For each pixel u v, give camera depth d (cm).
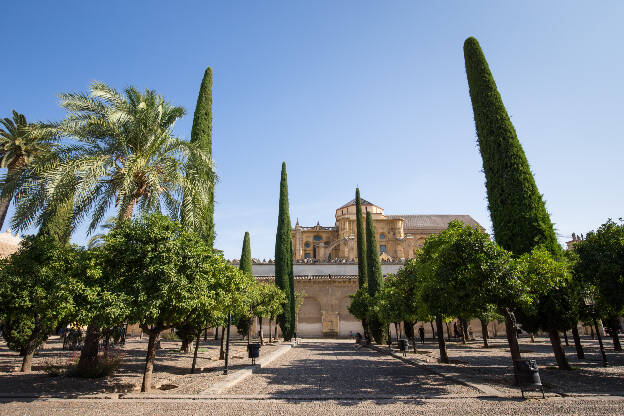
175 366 1744
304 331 4456
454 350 2675
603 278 1210
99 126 1588
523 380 967
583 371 1429
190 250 1111
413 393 1050
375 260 3522
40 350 2406
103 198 1616
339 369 1631
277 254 3681
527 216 1480
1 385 1152
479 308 1286
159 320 1114
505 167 1586
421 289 1455
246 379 1344
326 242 6619
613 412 805
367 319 3450
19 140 2698
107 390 1094
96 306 961
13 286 1268
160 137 1697
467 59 1900
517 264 1214
